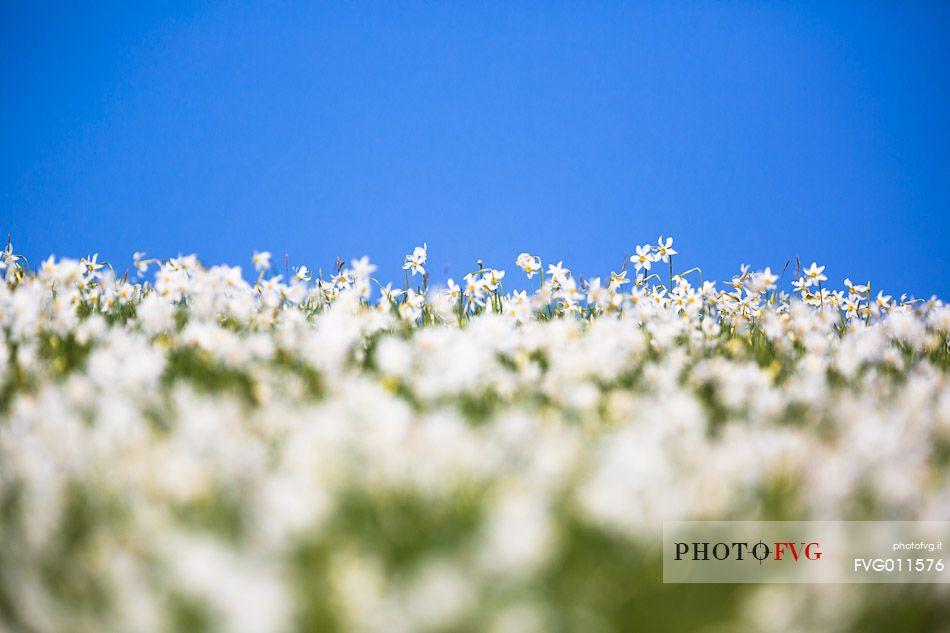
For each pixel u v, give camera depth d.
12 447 2.50
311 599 1.69
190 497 2.10
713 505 2.05
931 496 2.22
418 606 1.59
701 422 2.76
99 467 2.35
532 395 3.28
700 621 1.71
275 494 1.96
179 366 3.54
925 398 3.26
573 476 2.19
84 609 1.75
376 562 1.80
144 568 1.82
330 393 3.18
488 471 2.27
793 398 3.29
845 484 2.28
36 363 3.53
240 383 3.38
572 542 1.88
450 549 1.87
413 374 3.42
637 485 2.05
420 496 2.11
